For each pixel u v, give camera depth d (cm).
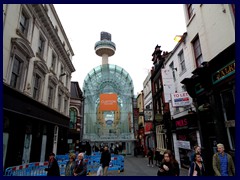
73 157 573
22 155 985
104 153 862
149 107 2348
